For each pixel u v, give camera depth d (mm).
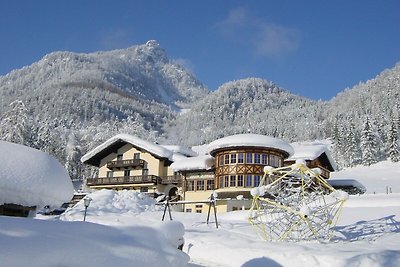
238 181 42000
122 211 34719
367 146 92062
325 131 136125
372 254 15992
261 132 157125
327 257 16062
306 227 22031
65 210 36938
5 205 10047
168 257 7969
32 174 10312
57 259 6289
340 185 51906
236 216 30234
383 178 75438
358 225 23312
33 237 6305
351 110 150500
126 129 107188
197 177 48031
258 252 17578
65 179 11375
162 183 53844
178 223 9609
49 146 81500
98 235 7383
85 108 185000
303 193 23391
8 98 189000
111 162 58188
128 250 7359
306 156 48250
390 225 22750
